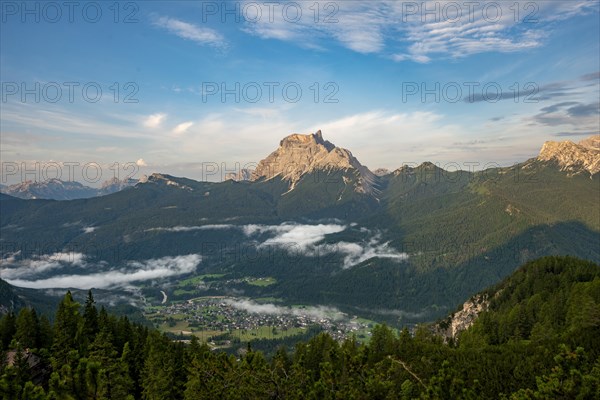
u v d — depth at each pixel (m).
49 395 36.66
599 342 90.12
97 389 40.84
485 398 73.81
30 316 96.38
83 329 95.62
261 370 57.81
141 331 117.06
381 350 120.81
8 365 68.94
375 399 51.41
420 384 60.12
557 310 130.62
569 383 44.41
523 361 88.50
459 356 98.31
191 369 63.47
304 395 53.59
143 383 81.69
